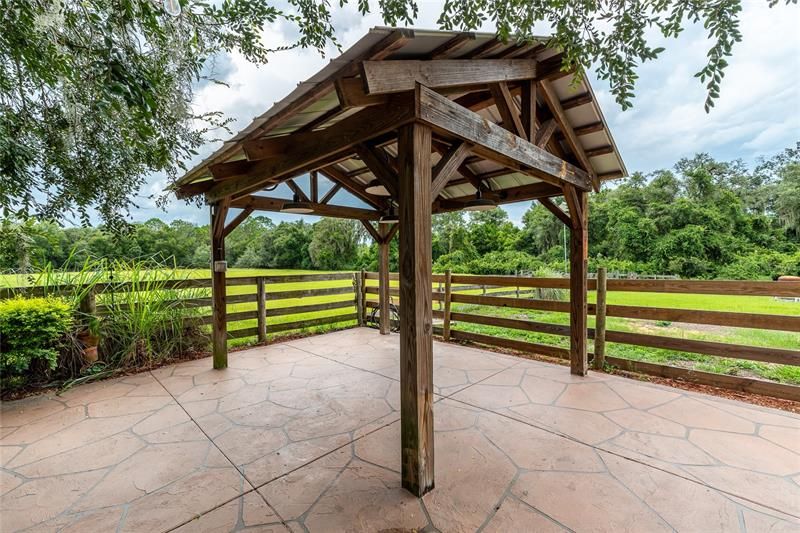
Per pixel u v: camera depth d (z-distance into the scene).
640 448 2.42
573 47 1.71
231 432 2.71
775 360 3.18
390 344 5.40
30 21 1.74
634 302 10.20
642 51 1.61
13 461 2.34
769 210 23.86
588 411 3.00
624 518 1.78
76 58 1.91
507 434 2.62
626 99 1.70
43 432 2.74
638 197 25.12
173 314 4.62
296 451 2.44
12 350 3.43
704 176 23.73
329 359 4.63
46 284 3.99
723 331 6.59
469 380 3.77
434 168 2.04
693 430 2.66
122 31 1.91
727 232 21.09
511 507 1.86
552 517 1.79
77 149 2.43
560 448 2.43
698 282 3.55
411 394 1.94
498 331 6.85
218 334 4.24
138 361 4.31
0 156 2.02
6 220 2.65
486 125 2.31
